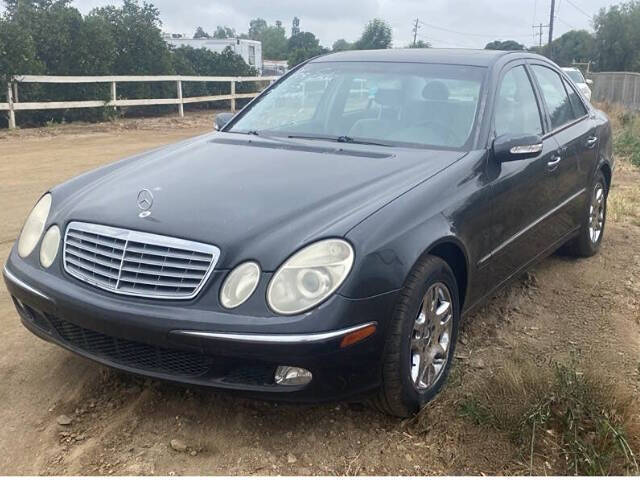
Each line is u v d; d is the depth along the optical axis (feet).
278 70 145.38
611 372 12.34
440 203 11.27
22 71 51.37
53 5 62.49
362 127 14.16
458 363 12.88
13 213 23.77
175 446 10.22
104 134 50.03
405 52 16.06
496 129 13.69
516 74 15.48
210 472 9.78
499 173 13.05
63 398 11.54
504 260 13.66
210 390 9.92
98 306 10.05
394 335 10.17
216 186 11.39
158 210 10.67
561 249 19.06
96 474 9.70
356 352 9.70
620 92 92.38
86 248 10.69
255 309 9.44
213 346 9.43
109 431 10.66
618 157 39.68
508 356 13.23
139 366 10.32
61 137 47.26
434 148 13.11
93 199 11.57
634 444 10.25
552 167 15.26
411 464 10.04
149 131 53.31
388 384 10.36
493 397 11.23
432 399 11.36
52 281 10.82
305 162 12.41
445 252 11.62
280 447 10.37
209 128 56.90
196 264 9.82
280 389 9.70
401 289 10.08
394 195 10.89
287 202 10.69
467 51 15.99
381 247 9.96
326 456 10.20
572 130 17.11
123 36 64.85
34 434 10.61
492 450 10.21
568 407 10.34
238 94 79.41
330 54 17.04
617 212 24.23
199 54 78.07
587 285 17.31
